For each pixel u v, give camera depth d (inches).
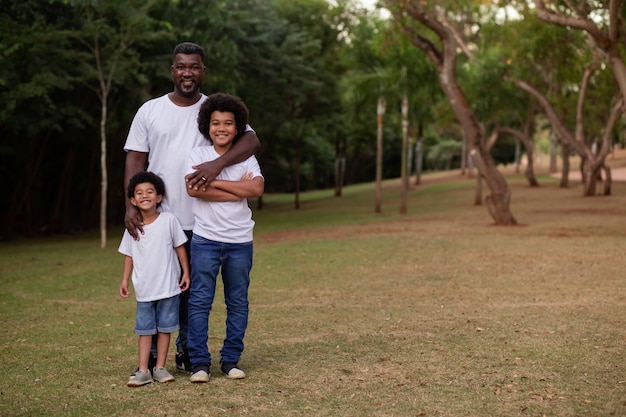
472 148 864.9
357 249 642.8
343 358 250.8
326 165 2389.3
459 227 849.5
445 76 845.8
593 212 1037.8
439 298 388.2
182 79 224.5
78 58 781.9
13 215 1034.7
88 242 914.7
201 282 222.2
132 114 985.5
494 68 1169.4
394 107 1332.4
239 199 223.0
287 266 544.4
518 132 1711.4
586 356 247.9
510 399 200.7
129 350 272.5
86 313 366.6
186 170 222.2
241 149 223.5
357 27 1153.4
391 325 312.7
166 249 220.1
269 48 1167.0
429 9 829.8
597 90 1331.2
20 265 606.9
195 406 196.7
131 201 220.8
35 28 740.7
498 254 581.6
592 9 703.7
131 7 762.8
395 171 3031.5
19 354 266.8
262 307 370.0
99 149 1150.3
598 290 399.9
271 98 1298.0
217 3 915.4
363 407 194.9
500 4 854.5
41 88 745.0
